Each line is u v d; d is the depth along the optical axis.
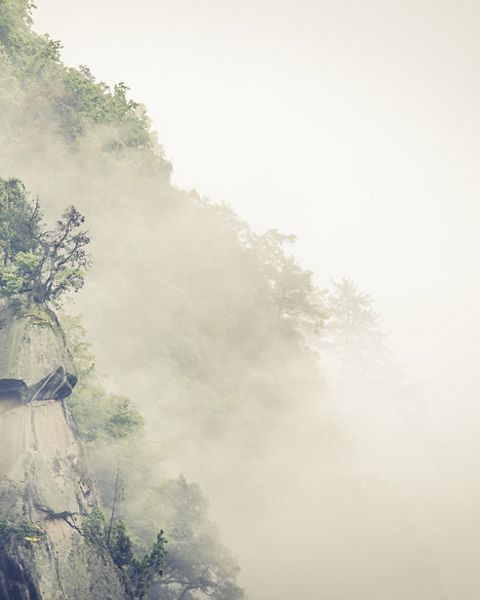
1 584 19.95
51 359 24.12
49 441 23.47
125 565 25.81
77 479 24.17
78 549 22.64
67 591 21.02
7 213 25.92
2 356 23.09
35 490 21.70
